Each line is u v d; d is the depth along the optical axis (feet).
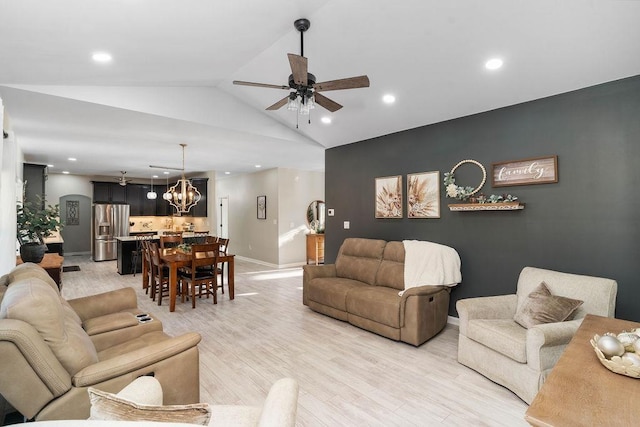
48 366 4.71
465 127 12.84
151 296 16.62
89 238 33.50
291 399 3.96
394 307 10.89
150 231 34.17
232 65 11.27
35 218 13.70
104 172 29.96
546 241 10.64
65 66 8.89
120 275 22.57
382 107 13.42
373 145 16.48
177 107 13.12
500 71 9.94
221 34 8.33
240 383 8.43
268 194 27.35
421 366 9.39
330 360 9.78
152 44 8.20
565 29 7.93
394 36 9.26
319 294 13.91
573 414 3.54
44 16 6.13
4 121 12.00
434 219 13.87
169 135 15.79
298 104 8.87
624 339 4.99
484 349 8.71
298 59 7.02
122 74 10.30
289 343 11.05
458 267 12.37
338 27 9.09
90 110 11.86
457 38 8.87
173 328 12.47
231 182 32.68
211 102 14.15
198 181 29.60
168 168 26.96
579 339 5.74
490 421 6.92
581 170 9.93
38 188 20.80
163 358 5.82
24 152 19.31
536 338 7.20
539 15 7.66
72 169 27.76
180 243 18.95
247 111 15.40
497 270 11.86
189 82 12.71
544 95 10.63
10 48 7.38
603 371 4.52
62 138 15.98
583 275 9.55
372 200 16.48
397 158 15.37
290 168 26.91
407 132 14.94
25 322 4.71
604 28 7.69
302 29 8.63
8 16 5.98
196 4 6.57
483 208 11.66
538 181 10.77
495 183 11.83
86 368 5.19
